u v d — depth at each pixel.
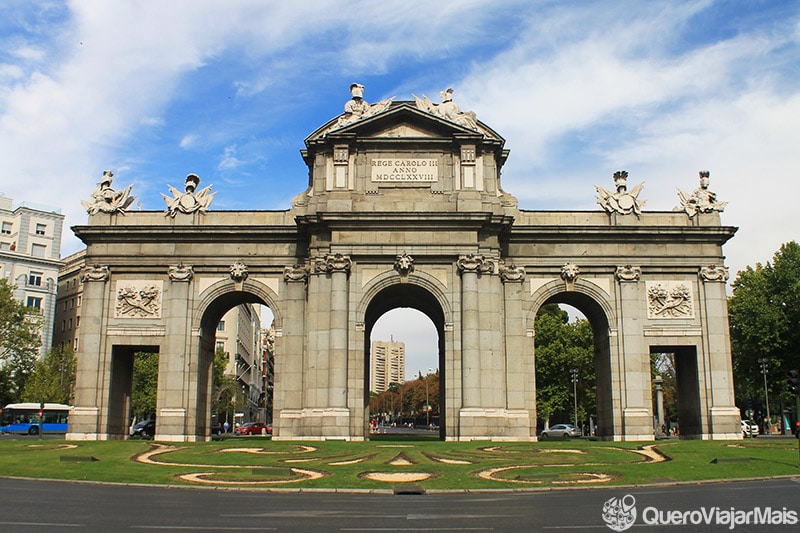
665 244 57.81
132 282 57.06
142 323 56.41
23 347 102.06
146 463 37.50
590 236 57.41
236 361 148.38
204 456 40.28
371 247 53.44
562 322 108.81
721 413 55.47
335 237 53.53
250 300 60.34
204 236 57.09
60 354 111.00
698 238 57.69
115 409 56.81
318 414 51.41
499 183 58.38
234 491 28.55
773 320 79.88
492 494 28.05
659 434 84.81
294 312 55.88
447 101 56.78
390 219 53.16
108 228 56.84
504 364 55.44
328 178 55.62
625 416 54.94
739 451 43.09
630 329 56.34
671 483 31.47
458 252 53.31
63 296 133.50
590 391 103.94
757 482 31.95
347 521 20.12
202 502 24.47
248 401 177.38
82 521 19.64
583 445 47.38
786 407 98.69
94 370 55.59
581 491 28.84
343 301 52.50
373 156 55.69
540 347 104.56
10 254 118.06
